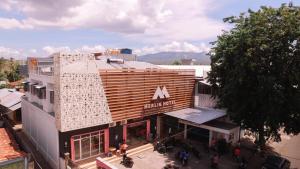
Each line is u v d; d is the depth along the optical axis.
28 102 31.47
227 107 26.38
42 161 25.39
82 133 23.17
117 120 25.08
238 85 24.06
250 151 28.38
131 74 25.88
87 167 22.28
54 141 23.28
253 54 22.70
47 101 24.95
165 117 31.69
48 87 24.86
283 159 23.11
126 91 25.59
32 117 30.34
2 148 23.12
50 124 24.02
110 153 24.53
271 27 22.86
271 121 23.05
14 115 39.69
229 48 24.88
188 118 28.45
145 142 28.77
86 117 22.61
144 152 26.52
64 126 21.22
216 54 26.98
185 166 23.72
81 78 22.11
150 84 27.94
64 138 22.50
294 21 21.91
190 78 33.09
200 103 33.47
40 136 27.47
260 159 26.25
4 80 74.56
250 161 25.73
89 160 23.45
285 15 22.28
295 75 21.31
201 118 28.39
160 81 29.09
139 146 27.58
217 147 27.06
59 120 21.23
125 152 25.12
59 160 22.44
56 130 22.52
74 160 22.81
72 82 21.59
